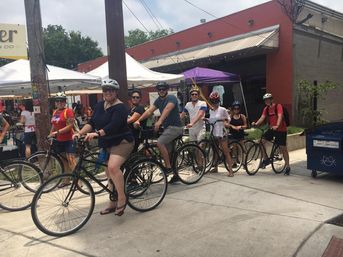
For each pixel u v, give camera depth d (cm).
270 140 773
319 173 781
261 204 555
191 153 688
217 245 415
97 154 582
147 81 1073
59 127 668
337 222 472
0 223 511
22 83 857
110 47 759
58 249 417
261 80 1532
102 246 421
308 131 736
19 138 1035
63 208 474
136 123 604
